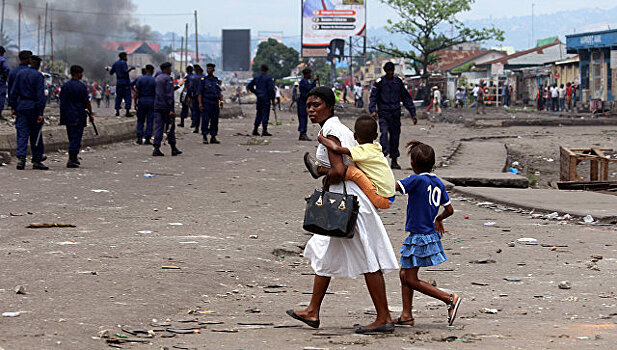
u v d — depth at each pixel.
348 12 63.44
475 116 41.72
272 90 24.64
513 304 5.76
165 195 11.66
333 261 4.93
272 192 12.29
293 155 18.62
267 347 4.31
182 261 6.96
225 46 169.12
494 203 11.55
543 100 52.09
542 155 21.34
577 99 49.19
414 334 4.69
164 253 7.28
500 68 69.12
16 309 5.03
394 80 15.38
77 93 14.64
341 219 4.69
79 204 10.50
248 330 4.82
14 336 4.36
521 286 6.44
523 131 30.30
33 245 7.53
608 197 11.68
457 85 69.62
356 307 5.75
